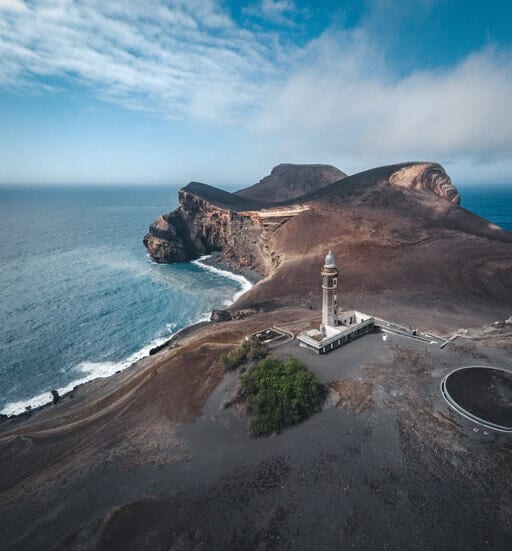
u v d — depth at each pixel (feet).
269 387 86.63
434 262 222.48
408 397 84.94
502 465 64.13
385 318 154.40
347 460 68.49
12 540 62.08
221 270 307.17
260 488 64.80
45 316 205.98
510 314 158.81
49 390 139.54
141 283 268.62
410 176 341.62
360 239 257.34
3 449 94.58
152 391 106.52
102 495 68.90
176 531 58.23
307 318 155.12
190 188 402.11
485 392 84.02
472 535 52.60
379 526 55.36
